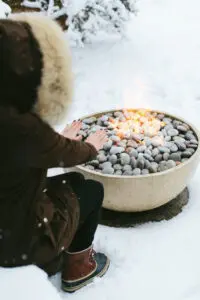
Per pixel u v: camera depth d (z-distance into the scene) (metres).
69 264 2.21
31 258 1.83
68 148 1.73
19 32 1.56
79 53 4.59
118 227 2.63
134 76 4.22
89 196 2.10
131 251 2.46
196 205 2.78
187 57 4.46
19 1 4.62
